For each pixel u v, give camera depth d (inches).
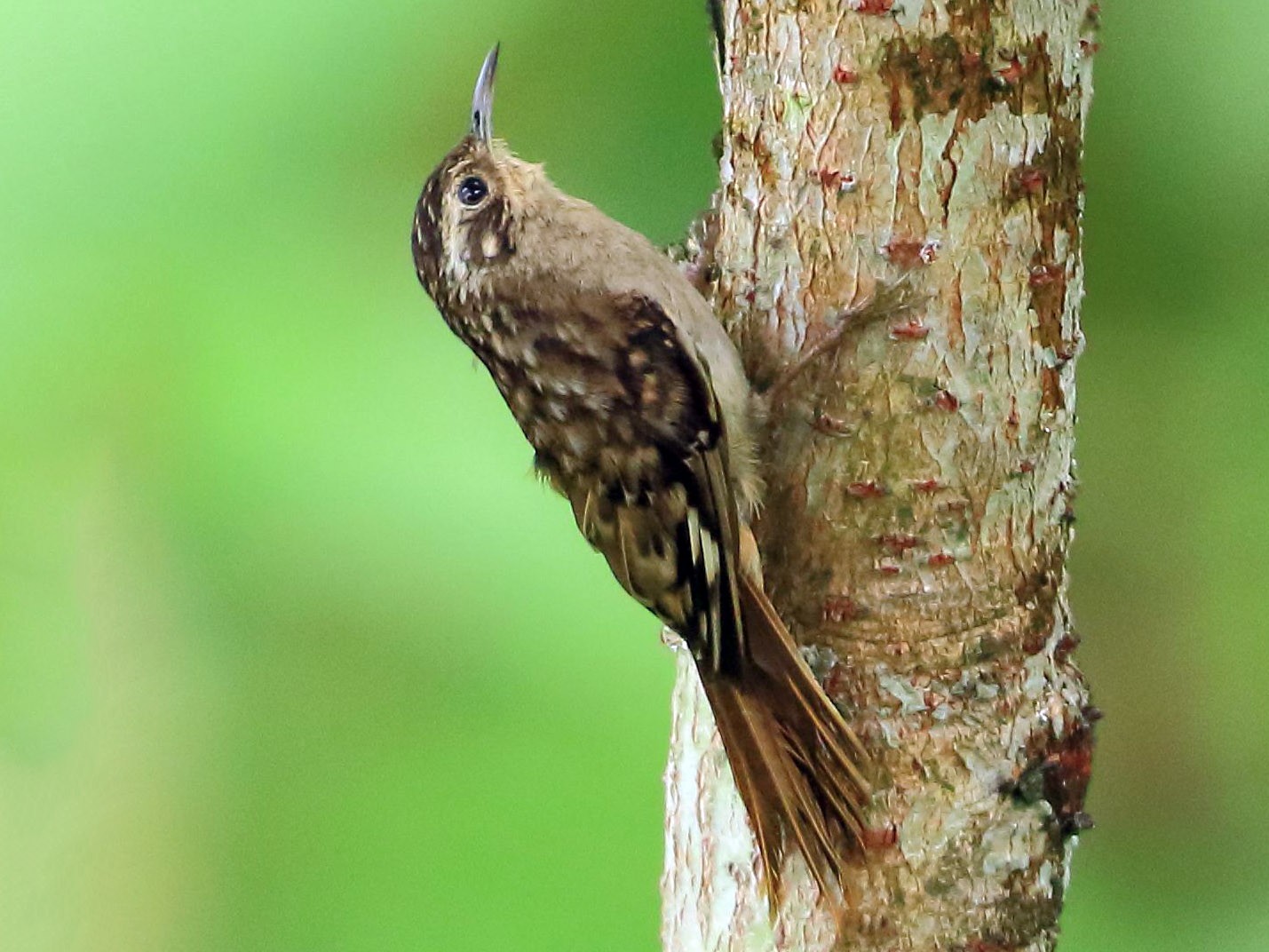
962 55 153.7
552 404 155.3
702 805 154.6
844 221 153.9
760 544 154.2
